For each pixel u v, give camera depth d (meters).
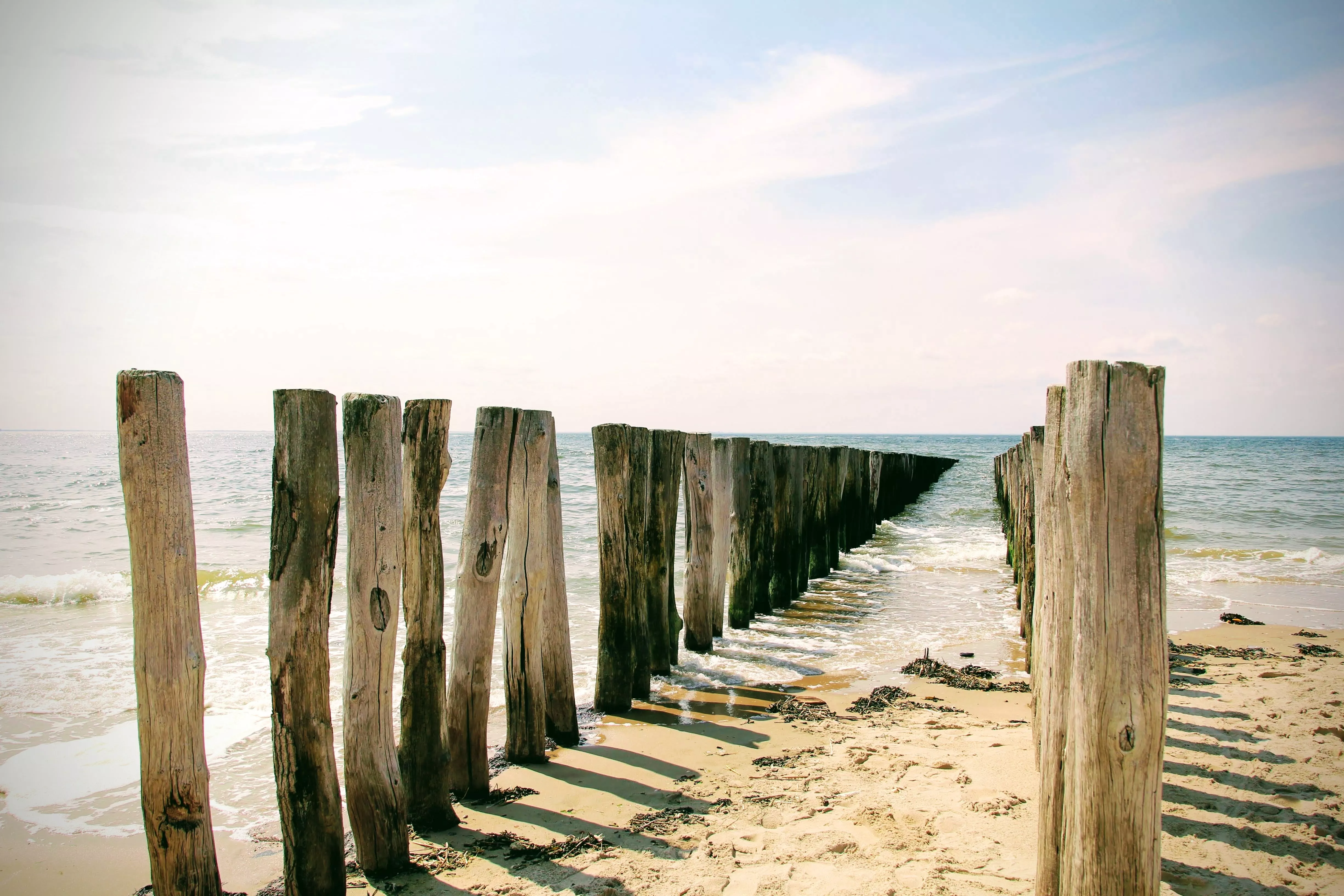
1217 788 4.20
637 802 4.46
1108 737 2.24
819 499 12.66
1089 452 2.29
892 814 4.13
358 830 3.64
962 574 13.30
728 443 8.66
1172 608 10.74
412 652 4.10
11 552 14.31
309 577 3.26
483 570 4.51
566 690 5.45
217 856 3.95
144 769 2.86
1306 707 5.74
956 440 161.75
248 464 41.09
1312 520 21.02
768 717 6.06
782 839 3.93
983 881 3.41
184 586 2.87
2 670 7.13
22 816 4.47
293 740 3.27
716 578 8.52
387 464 3.61
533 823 4.21
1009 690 6.76
